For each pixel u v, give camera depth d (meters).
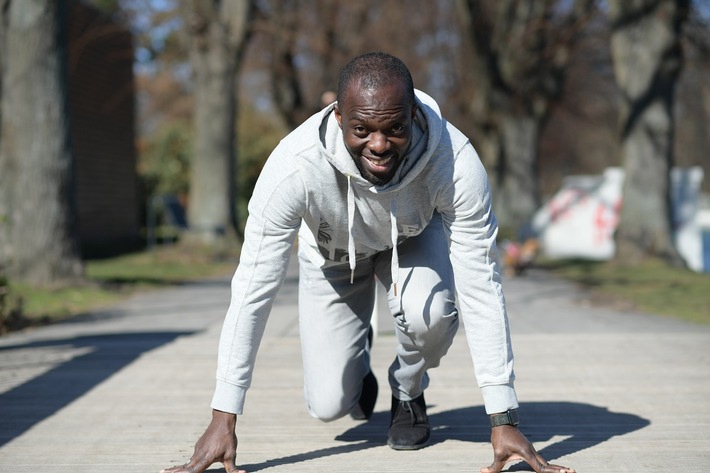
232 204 18.11
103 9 22.69
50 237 10.38
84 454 3.73
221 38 17.64
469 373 5.32
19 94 10.31
